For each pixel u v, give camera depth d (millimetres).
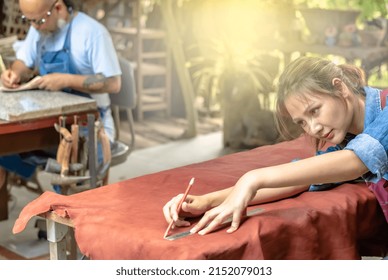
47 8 3459
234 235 1839
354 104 2076
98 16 6855
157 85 6746
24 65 3805
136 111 6473
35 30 3785
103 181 3395
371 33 4754
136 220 1955
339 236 2066
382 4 5328
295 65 2031
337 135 2021
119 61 3695
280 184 1930
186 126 6367
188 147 5703
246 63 5645
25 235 3875
